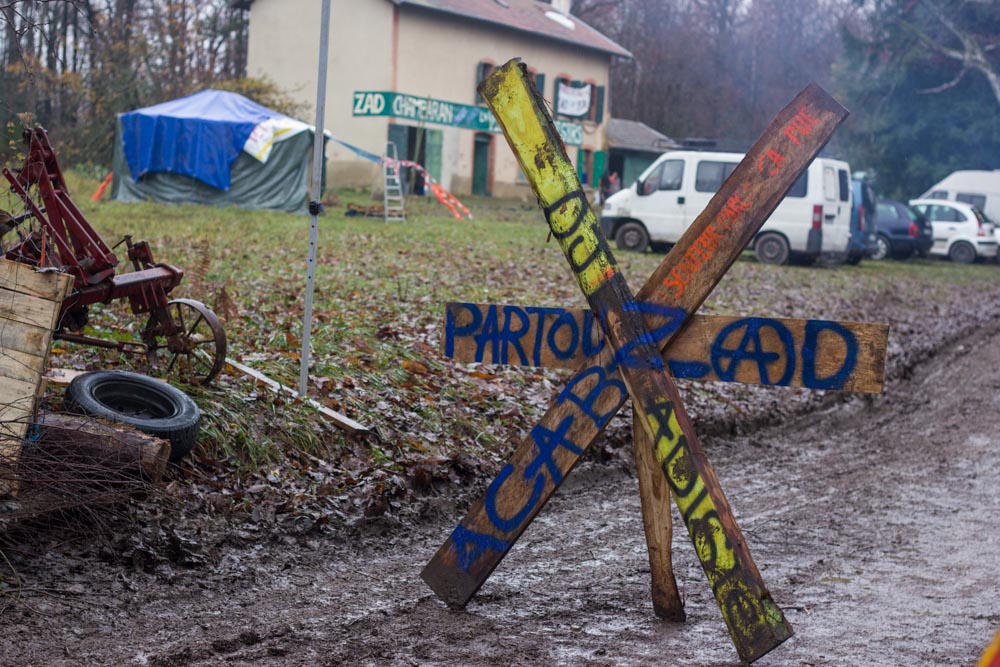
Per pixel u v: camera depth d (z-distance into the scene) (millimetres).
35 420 5258
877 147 42906
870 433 10117
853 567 6004
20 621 4500
